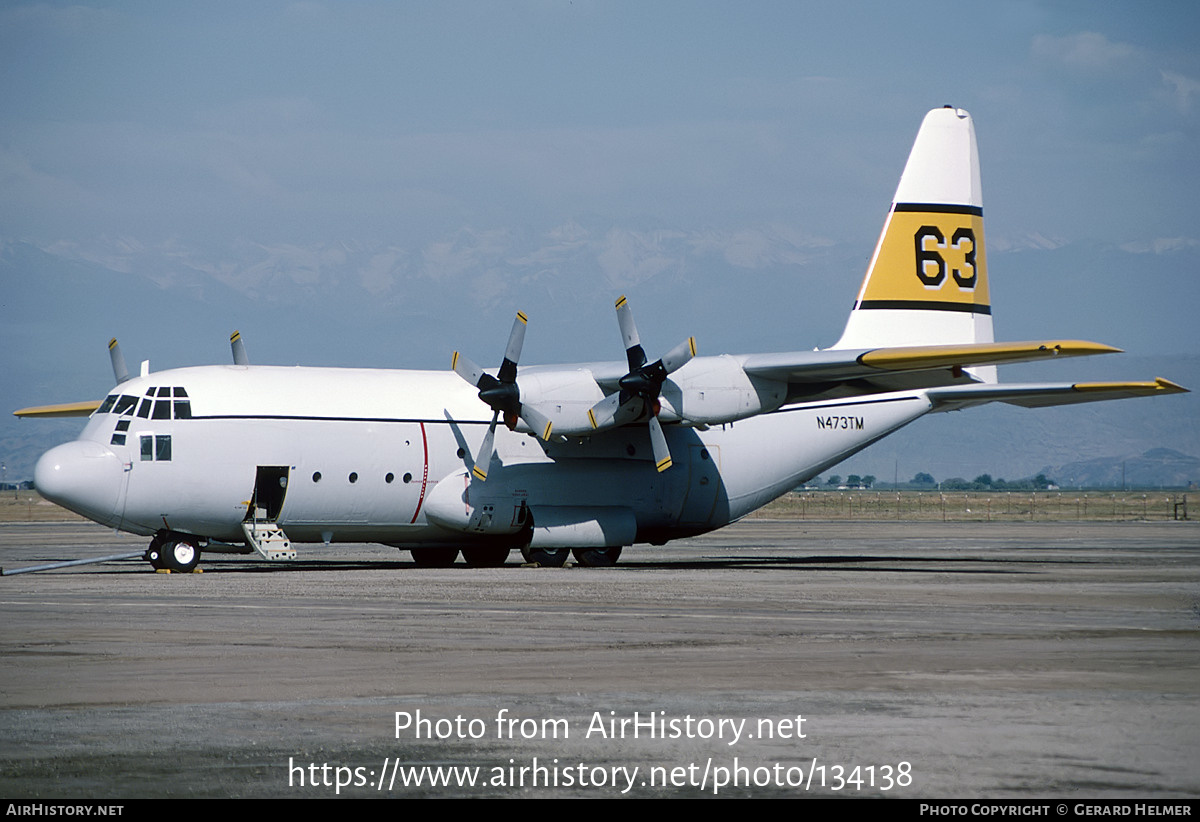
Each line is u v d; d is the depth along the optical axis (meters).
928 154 88.75
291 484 71.50
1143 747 25.75
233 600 53.78
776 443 85.19
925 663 36.03
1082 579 68.62
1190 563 85.88
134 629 43.22
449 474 75.44
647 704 30.06
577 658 36.91
